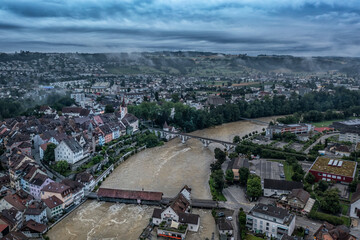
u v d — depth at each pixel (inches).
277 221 6501.0
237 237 6624.0
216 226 7116.1
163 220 7106.3
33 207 7126.0
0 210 7219.5
